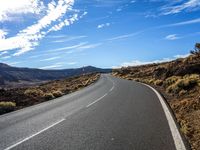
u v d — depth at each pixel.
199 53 32.16
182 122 9.51
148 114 11.89
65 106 17.53
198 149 6.85
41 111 15.95
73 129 10.10
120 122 10.71
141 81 39.56
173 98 16.55
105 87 33.28
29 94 26.11
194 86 17.20
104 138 8.45
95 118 12.09
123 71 79.88
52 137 9.05
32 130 10.50
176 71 28.98
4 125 12.02
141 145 7.44
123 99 18.48
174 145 7.27
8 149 7.94
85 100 20.22
